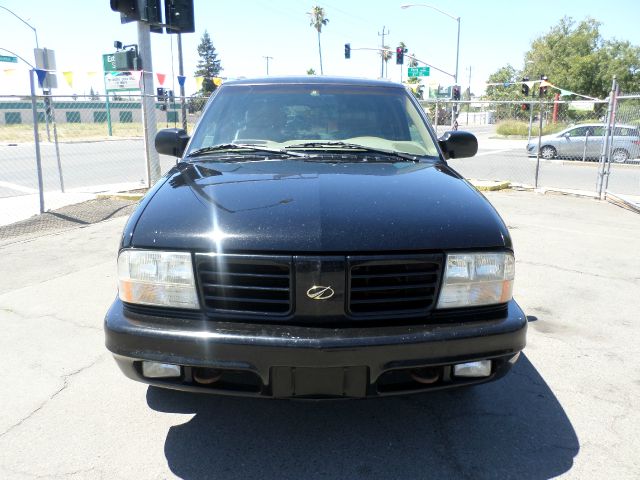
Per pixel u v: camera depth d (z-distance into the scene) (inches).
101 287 206.4
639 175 618.5
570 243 284.2
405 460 105.3
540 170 662.5
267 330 90.3
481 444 110.7
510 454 107.4
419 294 94.7
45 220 319.0
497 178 585.9
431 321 94.8
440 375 97.1
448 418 120.1
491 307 98.6
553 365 146.5
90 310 182.7
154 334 92.4
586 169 673.0
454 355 93.0
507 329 95.8
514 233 307.6
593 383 136.8
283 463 104.3
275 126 144.9
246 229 93.4
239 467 103.1
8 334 163.0
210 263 92.7
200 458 105.7
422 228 95.7
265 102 150.7
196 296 93.7
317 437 112.7
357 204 100.0
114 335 95.3
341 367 89.7
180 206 102.0
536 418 120.6
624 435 114.3
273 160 127.0
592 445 110.6
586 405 126.2
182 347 91.3
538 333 168.1
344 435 113.4
